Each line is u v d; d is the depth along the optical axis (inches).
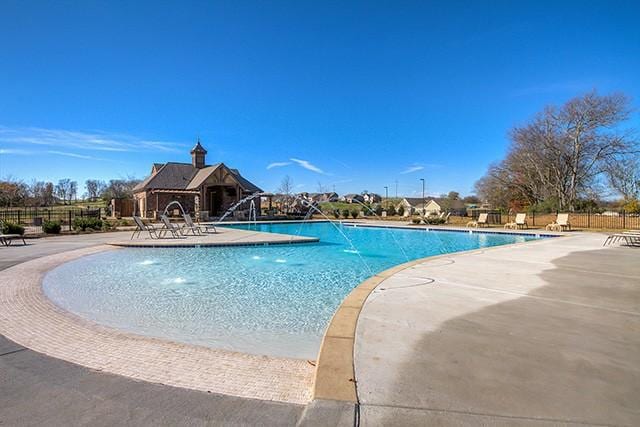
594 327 157.8
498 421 89.0
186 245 537.3
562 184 1459.2
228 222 1119.0
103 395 110.8
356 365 119.6
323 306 255.8
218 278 346.0
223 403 105.7
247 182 1517.0
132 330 206.8
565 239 588.1
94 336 169.9
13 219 1080.2
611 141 1350.9
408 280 253.8
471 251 425.1
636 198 1369.3
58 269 367.9
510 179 1626.5
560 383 107.7
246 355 147.6
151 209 1323.8
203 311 242.8
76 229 787.4
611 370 116.3
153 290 299.4
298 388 116.9
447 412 93.0
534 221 1012.5
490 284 241.9
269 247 569.6
